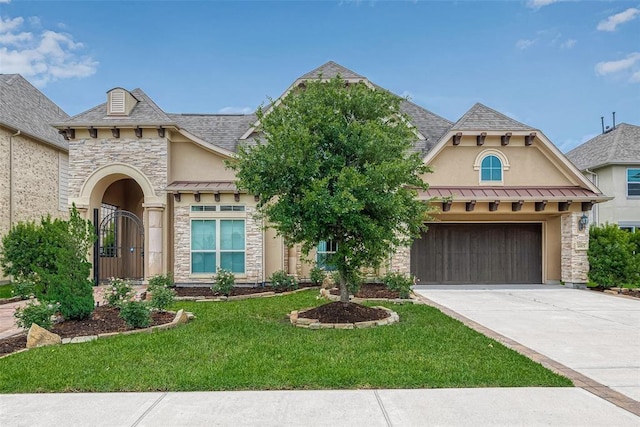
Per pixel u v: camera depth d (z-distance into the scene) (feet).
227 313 40.65
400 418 17.98
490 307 45.42
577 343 30.14
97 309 41.09
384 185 36.14
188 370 23.59
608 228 62.54
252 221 61.16
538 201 60.95
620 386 21.75
